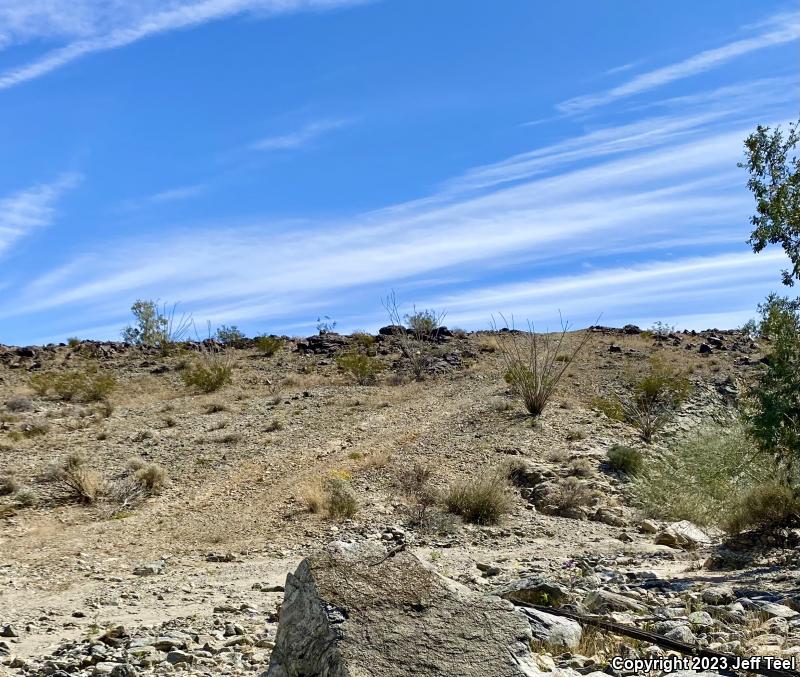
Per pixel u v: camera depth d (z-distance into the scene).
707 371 36.44
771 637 7.97
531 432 26.88
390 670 5.51
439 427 27.94
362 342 48.09
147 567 14.91
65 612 11.88
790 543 14.24
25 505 19.70
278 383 39.25
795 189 13.43
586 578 11.99
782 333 13.69
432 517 18.78
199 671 8.00
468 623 6.01
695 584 11.38
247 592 12.91
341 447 25.27
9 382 39.12
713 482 19.91
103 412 31.66
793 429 13.64
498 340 46.81
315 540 17.05
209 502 20.12
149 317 50.56
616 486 22.34
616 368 38.44
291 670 5.79
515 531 18.44
